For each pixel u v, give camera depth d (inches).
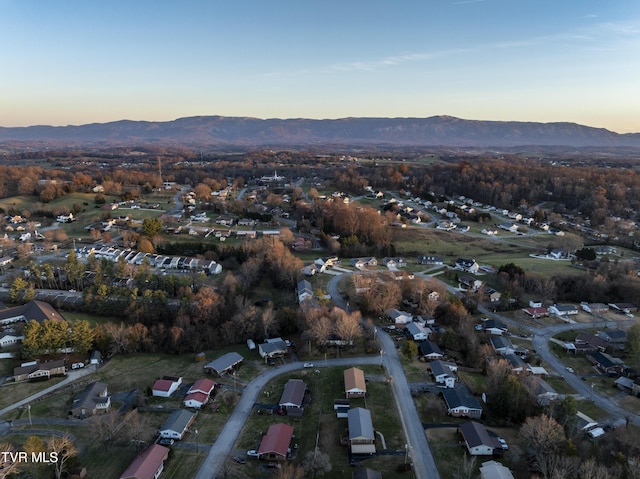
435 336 4429.1
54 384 3654.0
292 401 3348.9
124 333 4195.4
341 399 3422.7
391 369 3873.0
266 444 2871.6
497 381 3442.4
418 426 3125.0
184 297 4813.0
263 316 4443.9
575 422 3063.5
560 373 4005.9
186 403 3388.3
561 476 2402.8
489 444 2829.7
